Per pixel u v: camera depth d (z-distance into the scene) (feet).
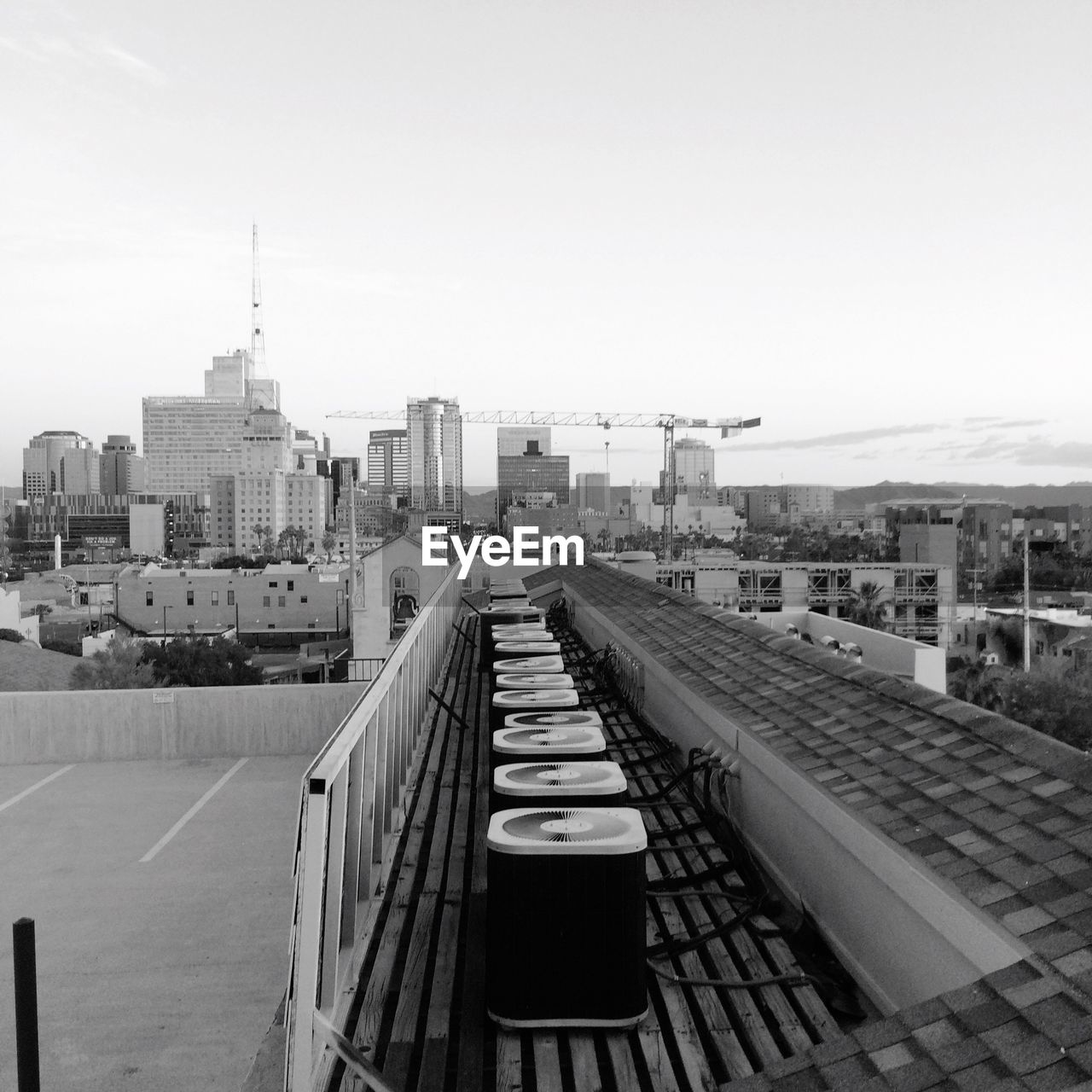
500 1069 12.59
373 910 17.93
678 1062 12.91
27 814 40.93
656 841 21.91
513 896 13.37
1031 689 170.09
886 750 16.35
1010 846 11.89
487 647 43.39
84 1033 22.34
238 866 34.04
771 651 25.90
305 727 52.08
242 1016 23.13
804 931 16.66
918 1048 9.27
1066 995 8.99
